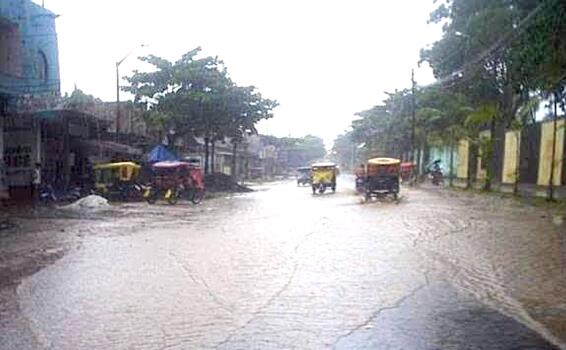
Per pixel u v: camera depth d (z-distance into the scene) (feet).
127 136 129.18
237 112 150.00
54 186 101.86
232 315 26.18
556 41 69.36
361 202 101.81
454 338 22.89
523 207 86.84
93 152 115.65
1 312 26.84
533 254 43.19
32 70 86.12
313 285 32.30
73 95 153.69
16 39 79.82
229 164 243.60
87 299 29.19
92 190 108.58
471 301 28.89
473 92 120.06
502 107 115.85
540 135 117.08
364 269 37.06
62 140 104.01
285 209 87.61
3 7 80.59
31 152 94.84
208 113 141.69
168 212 82.38
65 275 35.14
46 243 49.03
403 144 225.56
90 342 22.48
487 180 126.82
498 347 21.81
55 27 92.63
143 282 33.12
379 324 24.77
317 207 91.04
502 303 28.50
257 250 45.11
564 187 104.68
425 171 192.34
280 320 25.38
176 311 26.86
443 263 39.37
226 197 123.24
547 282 33.40
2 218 69.82
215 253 43.60
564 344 22.22
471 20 94.84
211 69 145.18
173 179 102.99
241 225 63.98
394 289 31.37
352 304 28.14
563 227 60.59
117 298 29.37
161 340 22.67
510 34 78.02
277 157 339.36
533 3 73.15
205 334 23.40
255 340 22.62
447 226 61.82
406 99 209.87
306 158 402.93
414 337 22.99
